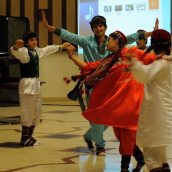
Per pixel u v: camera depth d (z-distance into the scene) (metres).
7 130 6.64
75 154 4.81
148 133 3.13
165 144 3.10
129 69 3.05
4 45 8.09
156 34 3.26
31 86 5.29
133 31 10.83
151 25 10.64
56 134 6.20
